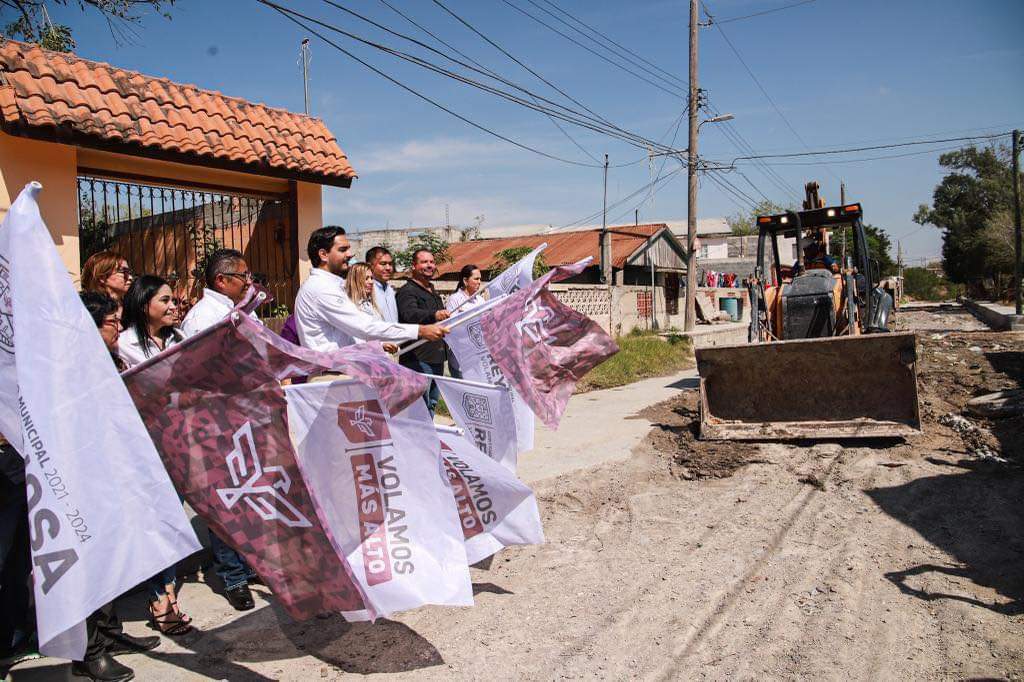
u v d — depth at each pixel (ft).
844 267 31.32
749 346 25.35
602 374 45.09
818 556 15.93
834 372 25.14
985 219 161.38
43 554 9.10
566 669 11.85
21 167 21.47
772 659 11.89
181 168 25.67
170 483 9.84
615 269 76.74
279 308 28.37
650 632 13.00
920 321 96.27
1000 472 20.71
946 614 13.10
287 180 28.68
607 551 16.90
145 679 11.80
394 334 16.22
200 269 27.22
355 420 12.07
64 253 22.34
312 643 13.07
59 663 12.31
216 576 16.16
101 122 22.13
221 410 10.89
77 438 9.39
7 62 21.66
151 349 13.52
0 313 9.75
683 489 21.36
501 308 16.65
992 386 32.99
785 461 23.08
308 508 10.84
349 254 17.06
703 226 179.52
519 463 24.07
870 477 21.08
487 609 14.21
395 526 12.08
